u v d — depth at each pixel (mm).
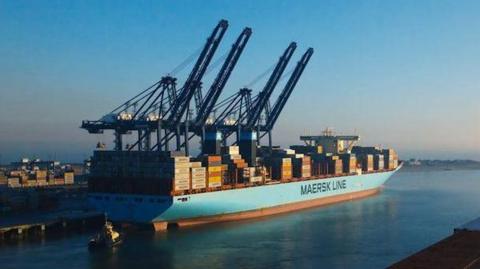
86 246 87375
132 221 103688
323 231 101688
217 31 116312
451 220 118188
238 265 73688
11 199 122562
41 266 73562
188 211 103875
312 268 71875
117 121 116438
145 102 116438
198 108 124312
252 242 90000
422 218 121375
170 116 116750
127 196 103562
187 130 119625
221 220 113688
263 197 123562
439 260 36719
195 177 104562
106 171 107000
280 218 120625
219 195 109562
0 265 74125
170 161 99250
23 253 81938
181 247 85688
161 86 115625
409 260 36906
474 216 125562
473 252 38875
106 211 106438
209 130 130875
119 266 73625
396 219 119375
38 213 119812
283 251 82562
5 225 100062
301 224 111000
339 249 84188
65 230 103812
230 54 124125
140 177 102688
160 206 99625
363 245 87312
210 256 79188
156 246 86750
